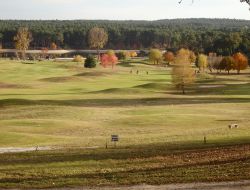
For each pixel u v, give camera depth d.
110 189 19.17
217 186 18.88
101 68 171.00
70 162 27.28
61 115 60.53
